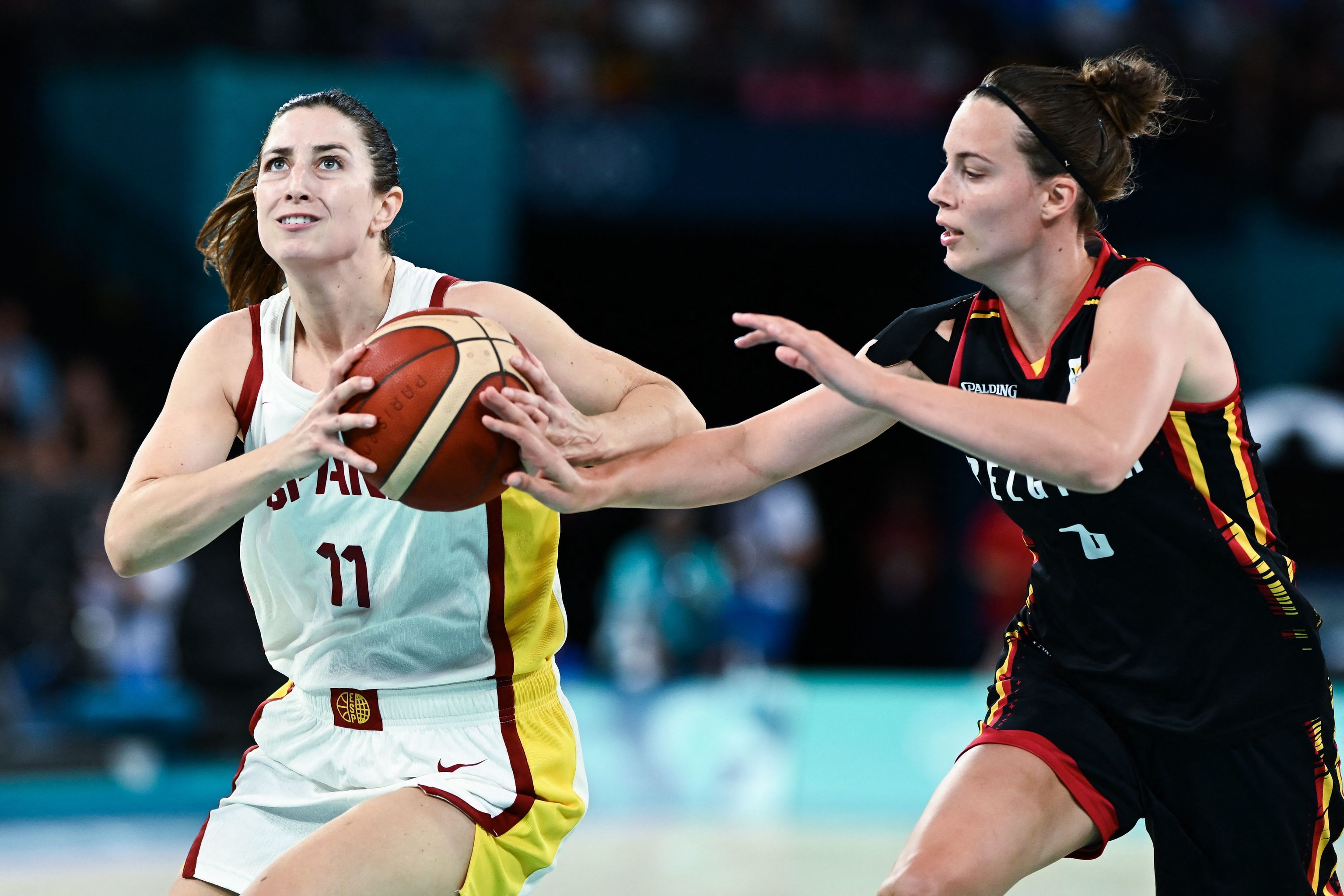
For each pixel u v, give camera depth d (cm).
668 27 4600
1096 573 1027
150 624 2823
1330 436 4112
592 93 4400
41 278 3909
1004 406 862
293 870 933
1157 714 1038
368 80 3631
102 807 2528
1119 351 927
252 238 1127
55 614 2789
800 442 1073
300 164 985
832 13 4812
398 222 3634
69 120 3869
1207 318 981
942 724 2878
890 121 4391
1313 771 1046
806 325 4947
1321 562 4062
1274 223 4666
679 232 4591
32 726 2647
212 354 1041
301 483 1002
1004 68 991
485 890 1001
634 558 2988
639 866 2195
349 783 1050
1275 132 4828
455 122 3691
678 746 2777
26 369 3397
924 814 997
